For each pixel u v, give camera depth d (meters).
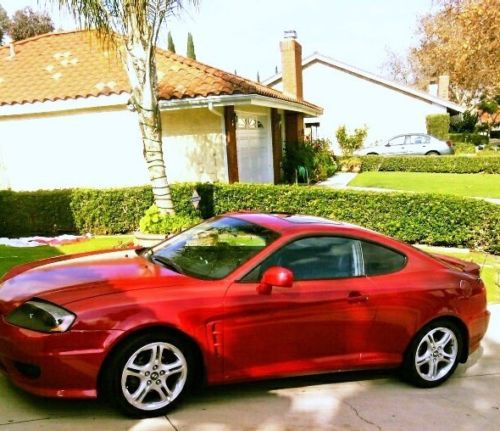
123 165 14.30
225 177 13.90
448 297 4.65
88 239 11.03
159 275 4.13
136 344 3.61
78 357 3.48
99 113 14.11
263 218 4.78
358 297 4.30
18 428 3.51
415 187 19.19
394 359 4.53
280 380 4.59
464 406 4.32
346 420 3.94
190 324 3.75
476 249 10.40
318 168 22.09
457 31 30.66
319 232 4.43
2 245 10.16
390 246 4.67
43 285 3.99
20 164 14.80
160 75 14.02
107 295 3.72
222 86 13.08
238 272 4.06
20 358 3.53
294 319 4.09
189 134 14.00
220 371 3.92
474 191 17.77
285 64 23.33
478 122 50.47
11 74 15.41
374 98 33.44
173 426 3.65
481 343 5.83
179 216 9.38
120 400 3.60
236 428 3.69
